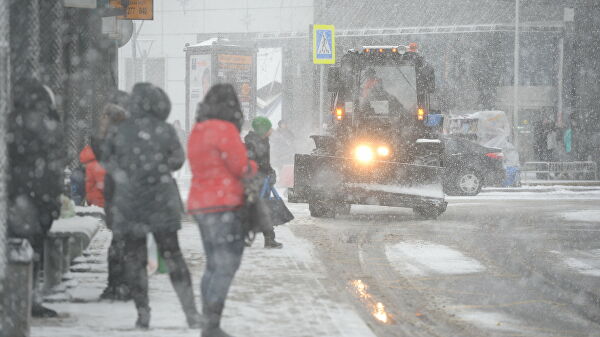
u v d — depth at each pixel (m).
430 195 42.66
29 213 17.33
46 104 17.28
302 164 43.03
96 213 24.58
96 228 21.19
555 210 50.41
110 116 19.41
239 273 24.62
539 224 42.22
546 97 95.06
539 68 95.31
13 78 19.38
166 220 17.00
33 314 18.23
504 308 21.78
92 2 31.05
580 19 92.94
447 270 27.64
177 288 17.23
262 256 28.31
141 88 16.92
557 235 37.53
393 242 34.41
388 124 45.44
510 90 95.50
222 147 15.67
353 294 23.34
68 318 18.19
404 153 45.31
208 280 16.19
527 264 29.09
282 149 78.81
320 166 42.81
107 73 37.72
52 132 17.23
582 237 36.91
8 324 14.73
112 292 20.38
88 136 36.47
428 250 32.19
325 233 37.06
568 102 93.81
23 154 17.16
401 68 45.78
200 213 15.97
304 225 40.38
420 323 19.84
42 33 29.70
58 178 17.50
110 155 17.45
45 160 17.28
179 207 17.31
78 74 36.41
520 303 22.47
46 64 29.78
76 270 24.58
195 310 17.28
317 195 42.72
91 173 20.19
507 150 70.31
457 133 73.06
